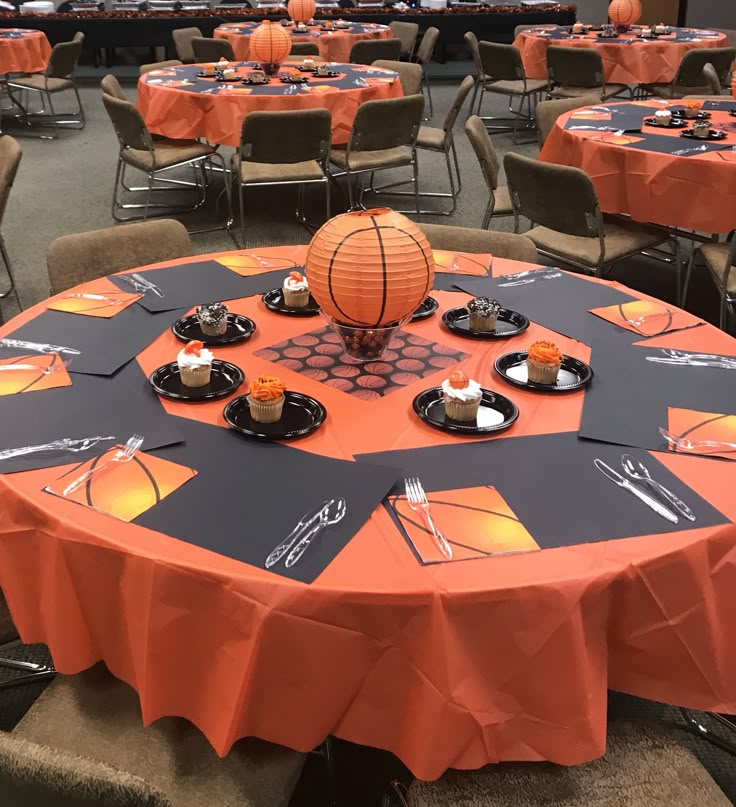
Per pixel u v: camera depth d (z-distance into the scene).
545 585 1.04
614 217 3.75
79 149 6.58
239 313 1.89
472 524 1.15
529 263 2.32
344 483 1.24
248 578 1.04
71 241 2.30
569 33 7.10
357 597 1.02
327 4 9.36
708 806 1.13
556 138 3.91
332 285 1.45
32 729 1.24
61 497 1.20
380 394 1.52
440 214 5.12
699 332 1.82
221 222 5.02
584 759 1.09
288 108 4.46
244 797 1.15
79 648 1.21
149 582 1.08
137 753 1.20
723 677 1.19
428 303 1.92
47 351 1.67
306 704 1.08
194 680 1.12
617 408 1.48
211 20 8.91
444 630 1.03
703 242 3.81
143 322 1.82
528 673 1.06
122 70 9.75
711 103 4.62
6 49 6.75
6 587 1.26
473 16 9.40
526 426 1.42
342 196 5.54
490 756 1.08
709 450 1.34
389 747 1.12
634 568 1.08
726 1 10.21
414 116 4.47
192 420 1.42
